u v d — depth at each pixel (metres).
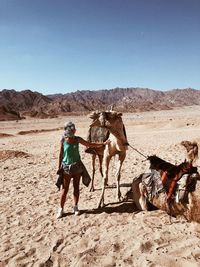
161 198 6.53
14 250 5.93
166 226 6.16
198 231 5.80
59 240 6.08
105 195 8.67
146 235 5.86
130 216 6.84
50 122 91.19
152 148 18.12
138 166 12.46
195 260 4.96
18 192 10.10
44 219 7.25
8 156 18.77
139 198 7.09
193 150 6.12
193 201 5.86
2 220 7.51
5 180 12.37
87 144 7.21
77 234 6.28
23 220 7.38
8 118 122.69
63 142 7.03
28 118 133.12
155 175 6.72
